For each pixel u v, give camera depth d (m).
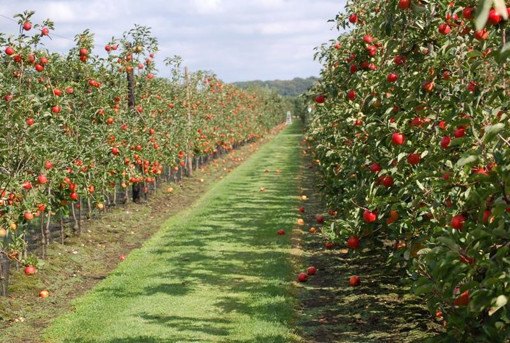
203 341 5.83
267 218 12.46
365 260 8.61
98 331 6.20
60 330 6.23
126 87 13.31
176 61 18.05
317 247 9.75
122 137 11.72
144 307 6.98
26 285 7.57
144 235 11.42
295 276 8.12
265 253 9.42
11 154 7.02
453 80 4.97
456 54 4.92
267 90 51.00
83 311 6.87
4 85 7.56
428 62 5.13
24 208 7.11
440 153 4.25
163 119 16.00
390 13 5.40
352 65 6.93
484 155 3.32
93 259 9.43
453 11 4.59
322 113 11.71
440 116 4.92
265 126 43.34
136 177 12.84
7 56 8.02
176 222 12.43
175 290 7.62
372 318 6.22
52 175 7.93
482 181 3.16
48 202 7.97
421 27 5.37
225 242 10.34
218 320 6.46
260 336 5.91
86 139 9.96
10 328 6.33
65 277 8.30
